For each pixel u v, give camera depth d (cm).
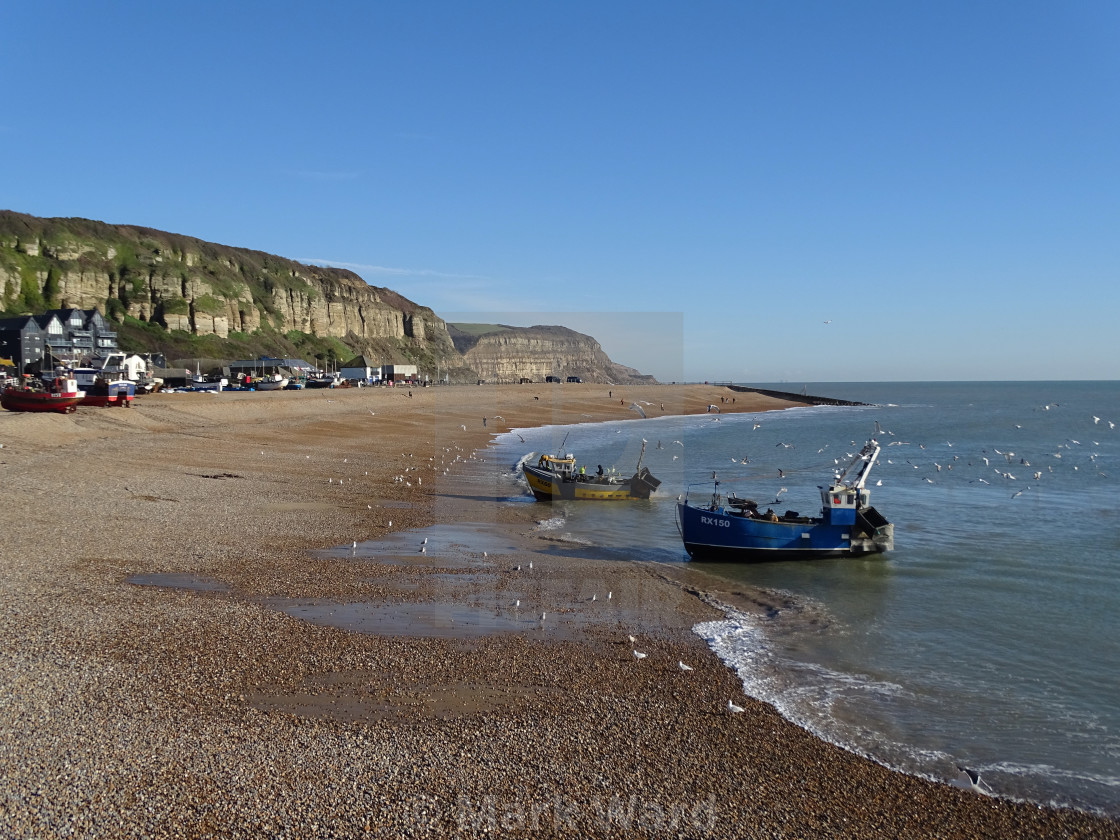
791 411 13225
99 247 15525
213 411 6619
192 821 955
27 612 1658
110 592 1842
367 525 2783
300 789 1040
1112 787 1191
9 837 900
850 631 1873
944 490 4350
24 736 1135
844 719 1380
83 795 996
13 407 5294
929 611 2050
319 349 17600
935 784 1176
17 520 2486
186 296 15612
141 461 3934
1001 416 12088
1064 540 2977
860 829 1047
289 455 4619
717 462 5444
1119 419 11231
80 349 11694
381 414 7488
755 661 1639
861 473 2730
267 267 19200
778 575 2412
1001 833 1062
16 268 13912
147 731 1173
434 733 1222
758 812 1068
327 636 1620
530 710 1324
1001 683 1571
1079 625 1945
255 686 1359
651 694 1426
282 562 2219
